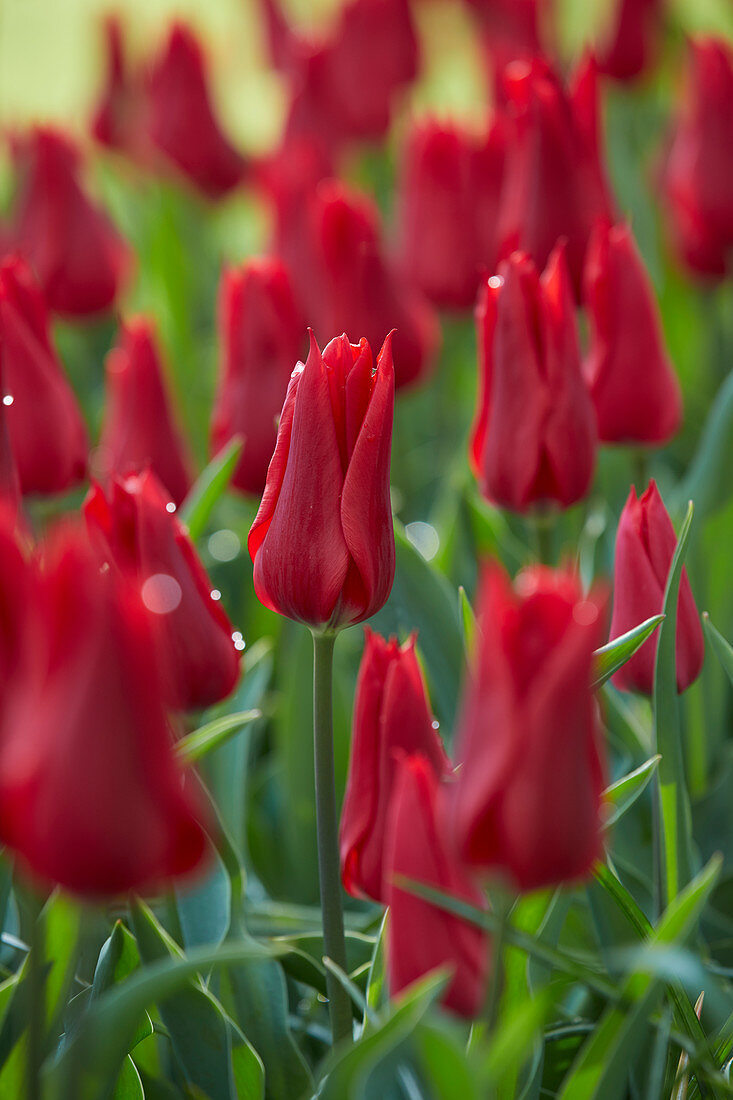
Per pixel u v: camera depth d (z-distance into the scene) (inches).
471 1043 41.8
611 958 46.3
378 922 48.1
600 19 152.6
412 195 64.6
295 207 63.9
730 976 46.6
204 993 44.0
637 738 50.3
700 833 52.3
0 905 45.8
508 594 39.3
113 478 44.6
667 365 50.3
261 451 52.2
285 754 53.1
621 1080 41.2
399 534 50.6
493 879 39.8
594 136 52.8
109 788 38.7
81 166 66.4
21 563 39.5
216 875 46.8
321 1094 41.4
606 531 55.6
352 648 58.1
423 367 58.2
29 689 38.9
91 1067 41.0
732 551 54.4
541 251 53.1
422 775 41.4
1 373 44.9
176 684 44.4
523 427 48.2
